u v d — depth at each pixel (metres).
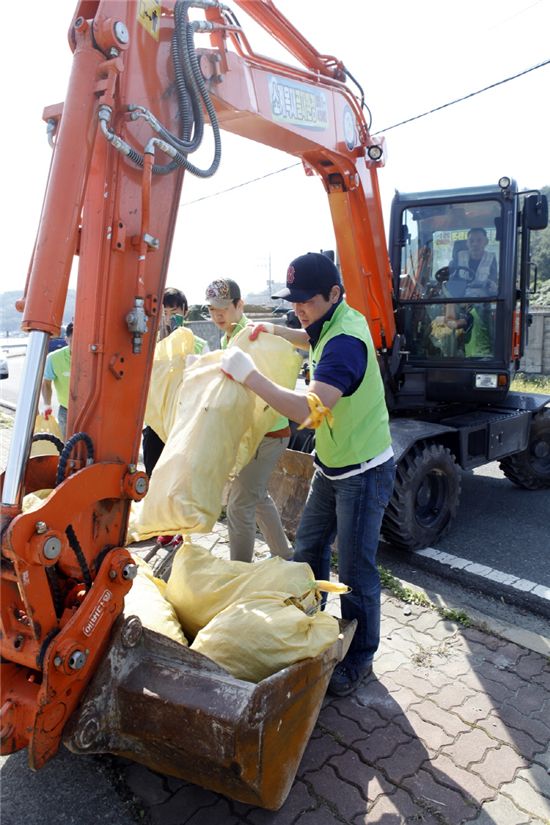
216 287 3.65
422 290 5.24
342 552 2.81
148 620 2.44
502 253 4.96
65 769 2.38
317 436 2.78
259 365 2.87
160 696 1.94
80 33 1.89
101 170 1.97
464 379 5.16
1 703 1.90
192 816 2.17
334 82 3.99
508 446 5.51
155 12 2.10
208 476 2.37
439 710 2.76
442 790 2.31
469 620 3.50
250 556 3.63
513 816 2.21
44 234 1.81
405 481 4.36
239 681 1.94
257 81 3.10
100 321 2.00
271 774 2.02
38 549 1.74
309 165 4.31
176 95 2.19
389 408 5.21
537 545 4.84
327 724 2.66
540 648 3.25
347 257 4.63
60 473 1.94
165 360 3.17
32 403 1.79
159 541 3.93
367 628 2.84
